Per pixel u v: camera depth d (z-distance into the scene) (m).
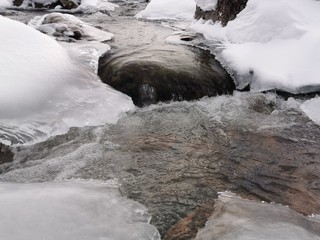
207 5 6.79
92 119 4.07
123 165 3.37
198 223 2.58
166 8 8.94
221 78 5.06
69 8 9.50
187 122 4.23
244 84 5.04
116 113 4.28
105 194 2.69
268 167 3.44
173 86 4.71
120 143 3.73
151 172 3.28
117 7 10.45
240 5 6.04
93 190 2.77
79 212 2.35
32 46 4.54
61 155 3.48
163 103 4.63
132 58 5.16
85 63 5.10
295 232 2.30
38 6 9.59
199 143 3.82
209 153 3.64
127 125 4.10
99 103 4.29
